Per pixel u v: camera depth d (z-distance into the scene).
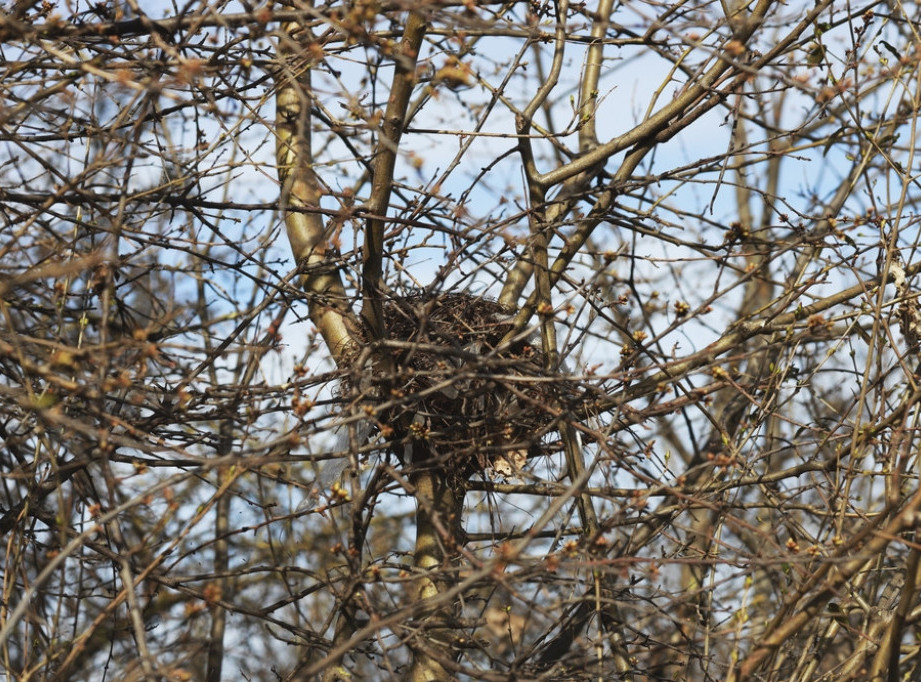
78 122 4.66
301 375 4.11
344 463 4.93
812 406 6.44
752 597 6.04
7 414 4.55
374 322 4.36
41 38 4.13
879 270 5.03
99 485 6.18
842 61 5.11
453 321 5.04
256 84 4.68
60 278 4.82
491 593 4.38
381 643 3.80
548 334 5.22
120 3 4.62
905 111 5.98
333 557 7.53
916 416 4.51
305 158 5.15
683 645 5.07
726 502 4.94
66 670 3.90
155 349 3.48
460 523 5.12
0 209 4.60
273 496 7.24
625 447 4.43
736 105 5.29
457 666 4.06
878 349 4.80
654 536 4.55
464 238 4.61
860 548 3.94
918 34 5.01
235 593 7.87
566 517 4.24
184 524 6.24
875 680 4.10
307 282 5.36
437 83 3.97
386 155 4.18
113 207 4.70
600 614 4.35
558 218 5.46
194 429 4.93
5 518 4.73
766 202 5.16
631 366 4.56
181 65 3.54
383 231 4.25
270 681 7.28
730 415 6.16
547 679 4.23
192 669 7.00
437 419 4.82
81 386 3.55
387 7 4.16
